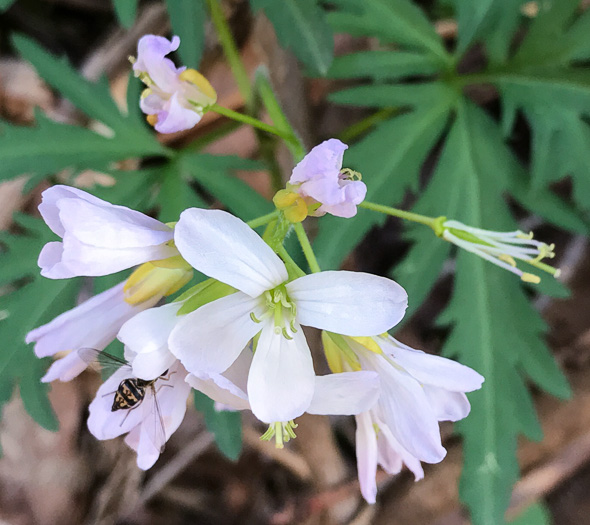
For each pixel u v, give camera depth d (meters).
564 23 0.12
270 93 0.11
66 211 0.06
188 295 0.07
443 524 0.13
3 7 0.10
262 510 0.15
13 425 0.14
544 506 0.13
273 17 0.10
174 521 0.15
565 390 0.11
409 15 0.12
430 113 0.12
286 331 0.07
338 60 0.12
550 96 0.12
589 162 0.12
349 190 0.07
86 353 0.07
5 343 0.11
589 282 0.15
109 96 0.12
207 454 0.15
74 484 0.15
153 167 0.12
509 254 0.08
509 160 0.12
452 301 0.12
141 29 0.15
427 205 0.12
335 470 0.14
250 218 0.11
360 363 0.07
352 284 0.07
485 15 0.12
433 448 0.07
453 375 0.07
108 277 0.11
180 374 0.07
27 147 0.11
